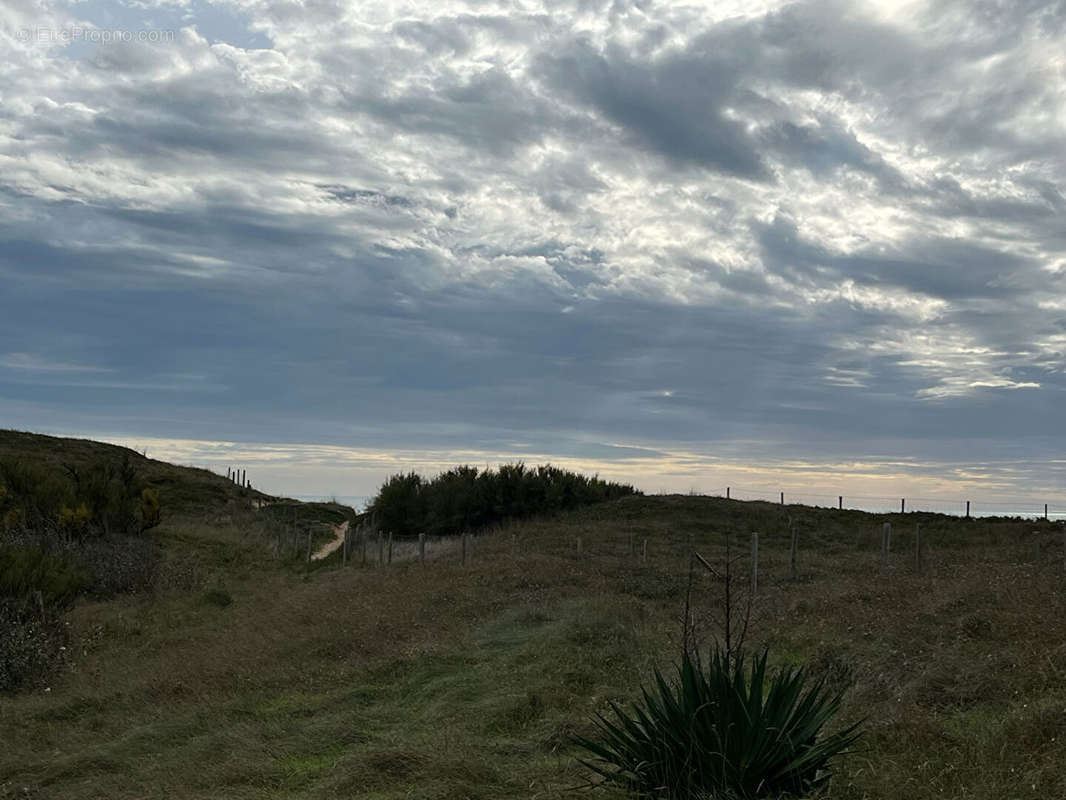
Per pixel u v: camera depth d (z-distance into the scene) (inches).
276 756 339.3
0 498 1101.7
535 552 1110.4
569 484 1620.3
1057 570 634.2
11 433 2160.4
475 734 354.0
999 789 232.2
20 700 497.4
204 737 370.9
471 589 737.6
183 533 1412.4
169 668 522.9
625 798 251.6
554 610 619.2
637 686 403.9
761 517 1445.6
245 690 466.9
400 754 299.7
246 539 1504.7
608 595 683.4
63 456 2014.0
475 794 269.6
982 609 475.5
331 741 355.9
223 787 304.8
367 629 591.8
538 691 399.2
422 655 502.0
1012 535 1230.9
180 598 892.0
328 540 1752.0
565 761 306.8
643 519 1429.6
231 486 2190.0
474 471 1683.1
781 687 261.0
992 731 285.1
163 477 2003.0
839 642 448.8
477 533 1492.4
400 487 1678.2
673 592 744.3
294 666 514.3
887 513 1524.4
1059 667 347.6
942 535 1279.5
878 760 268.4
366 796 276.1
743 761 247.9
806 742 255.6
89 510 1155.3
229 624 700.0
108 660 600.4
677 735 255.0
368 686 453.4
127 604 856.9
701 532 1321.4
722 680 257.8
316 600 757.3
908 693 344.8
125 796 303.0
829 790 246.2
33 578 706.8
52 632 619.8
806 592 664.4
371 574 956.6
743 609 597.3
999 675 353.7
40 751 388.5
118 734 409.4
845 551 1179.3
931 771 252.8
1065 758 249.0
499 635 555.5
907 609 508.1
